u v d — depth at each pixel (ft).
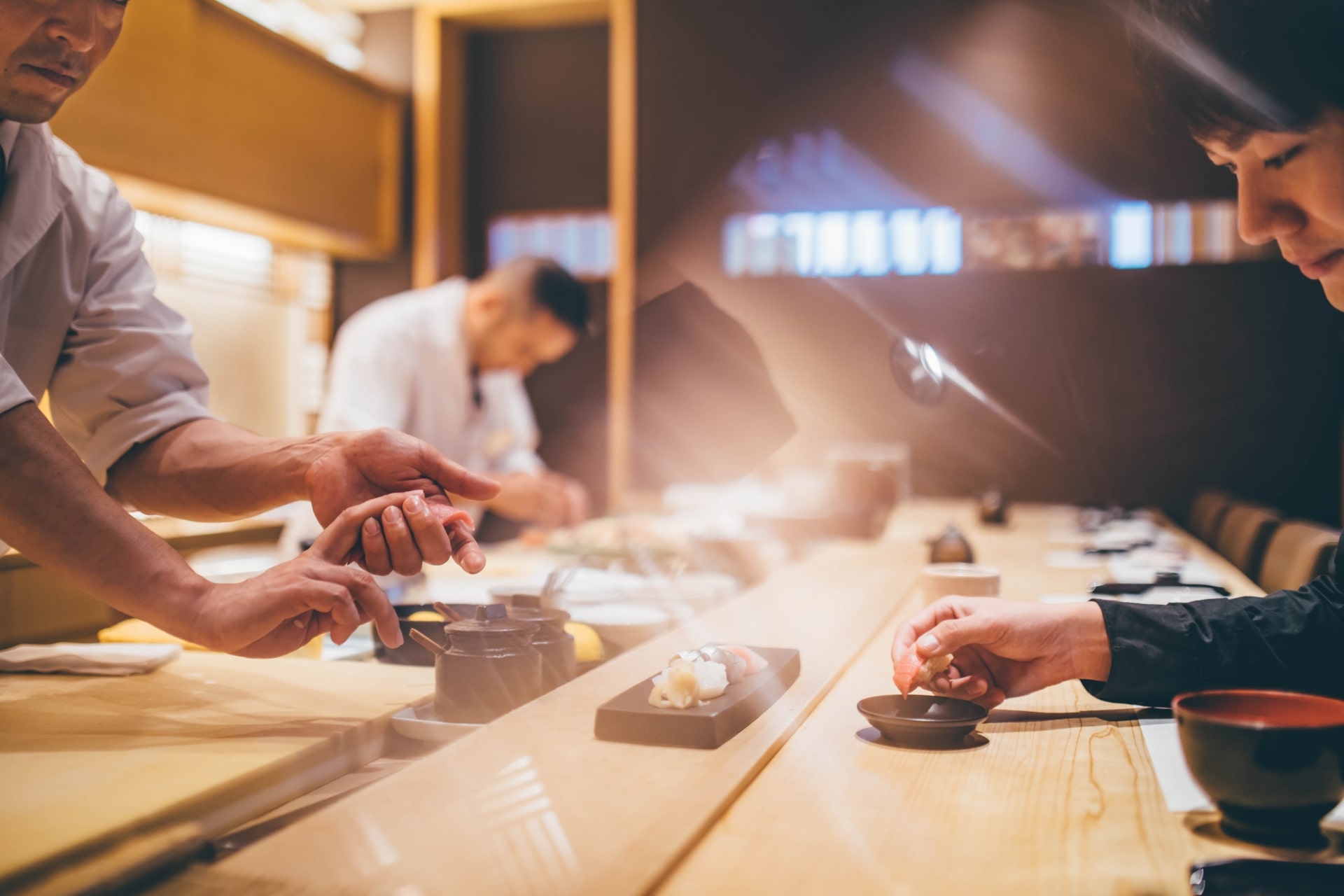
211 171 11.95
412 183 15.98
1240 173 3.19
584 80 16.22
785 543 8.36
